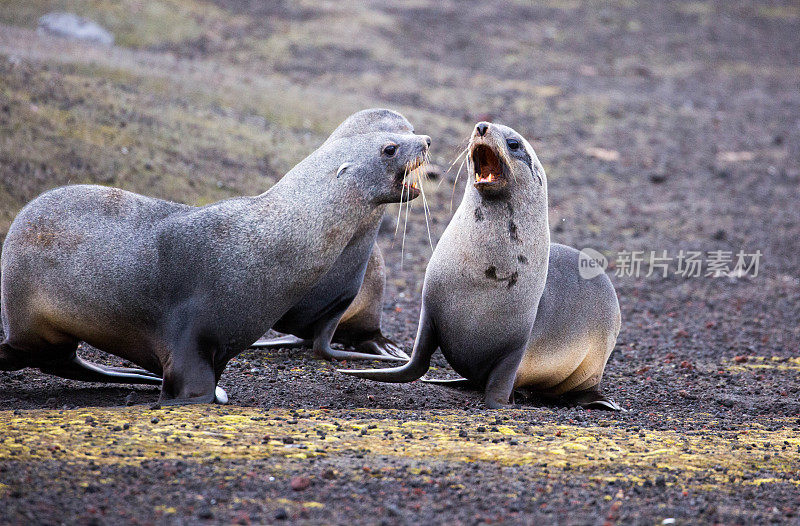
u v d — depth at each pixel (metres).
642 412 28.12
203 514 15.69
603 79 110.81
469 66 107.56
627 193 72.50
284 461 18.66
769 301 50.75
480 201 25.34
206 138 57.75
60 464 17.58
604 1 149.00
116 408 22.14
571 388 29.81
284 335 35.06
